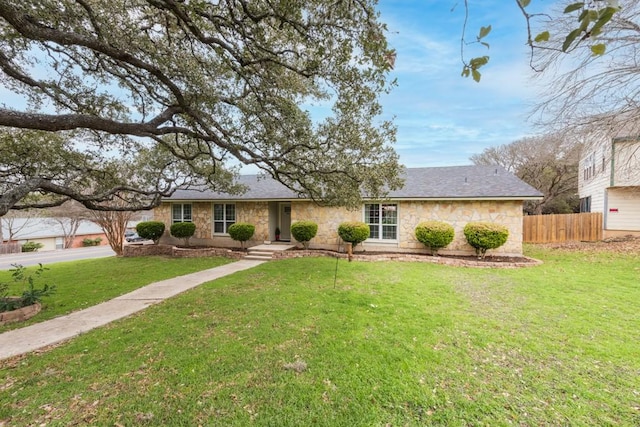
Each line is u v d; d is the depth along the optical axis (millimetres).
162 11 4656
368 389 2957
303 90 6098
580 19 1191
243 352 3705
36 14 3844
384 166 7145
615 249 11367
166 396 2881
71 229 30156
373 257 10656
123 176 9516
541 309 5242
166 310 5430
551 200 21953
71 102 6180
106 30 4496
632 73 8320
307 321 4680
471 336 4145
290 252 11750
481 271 8609
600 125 9203
